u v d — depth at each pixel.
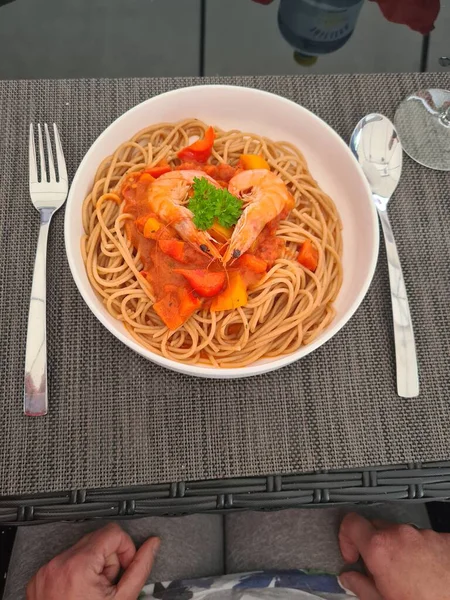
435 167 0.35
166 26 0.40
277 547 0.38
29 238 0.31
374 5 0.42
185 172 0.30
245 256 0.30
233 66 0.39
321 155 0.33
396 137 0.35
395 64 0.40
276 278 0.31
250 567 0.38
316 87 0.37
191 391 0.29
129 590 0.34
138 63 0.39
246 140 0.34
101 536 0.35
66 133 0.34
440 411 0.30
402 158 0.35
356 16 0.41
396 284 0.32
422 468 0.30
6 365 0.29
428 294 0.32
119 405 0.29
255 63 0.39
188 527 0.39
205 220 0.28
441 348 0.31
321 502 0.29
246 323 0.30
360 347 0.31
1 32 0.39
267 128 0.34
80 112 0.35
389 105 0.37
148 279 0.30
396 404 0.30
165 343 0.29
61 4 0.40
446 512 0.39
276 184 0.30
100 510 0.28
